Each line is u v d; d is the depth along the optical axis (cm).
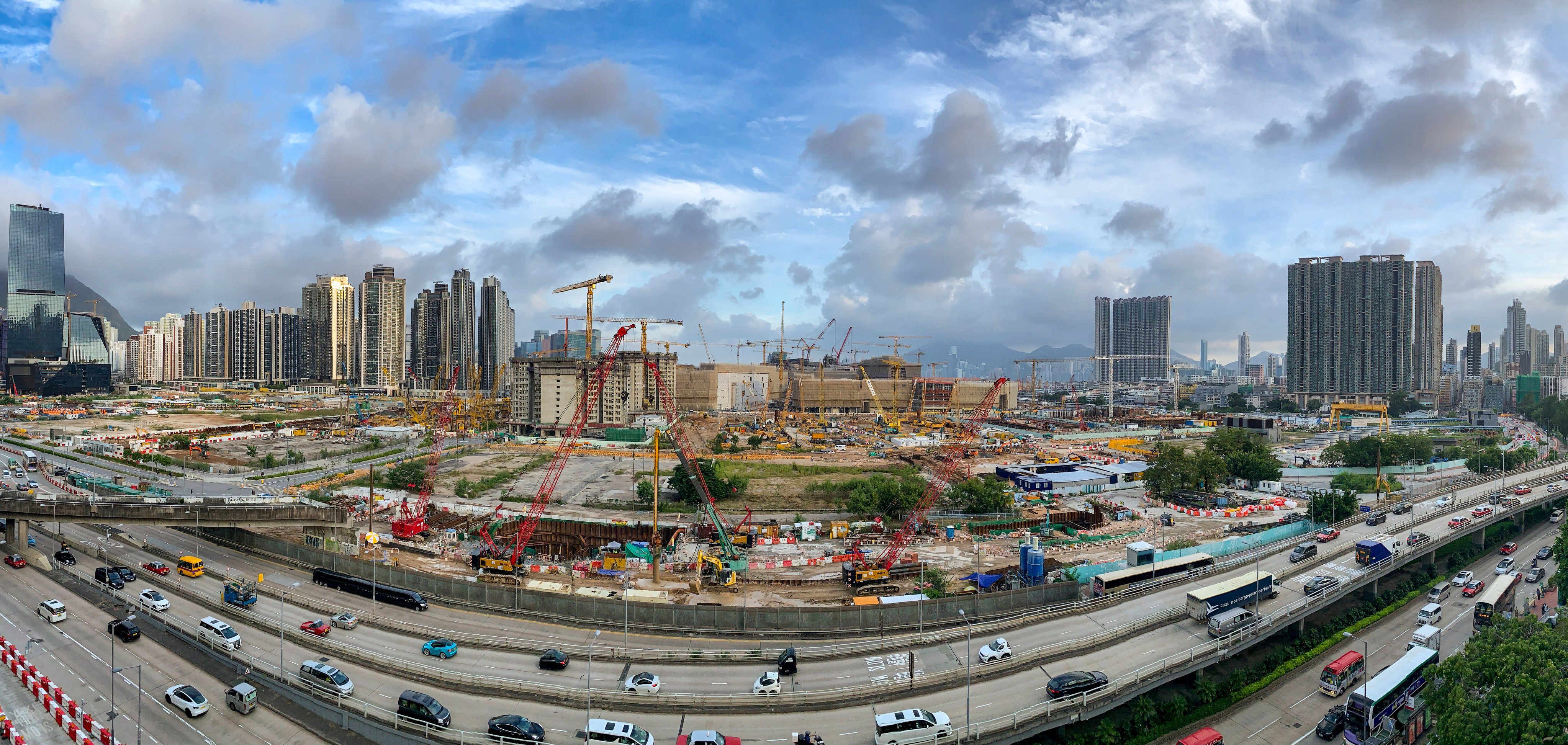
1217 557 14950
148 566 13488
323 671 8838
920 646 10431
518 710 8500
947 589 14350
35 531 16000
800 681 9350
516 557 14975
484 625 11250
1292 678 11000
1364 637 12494
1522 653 7656
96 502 14462
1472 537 17488
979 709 8625
